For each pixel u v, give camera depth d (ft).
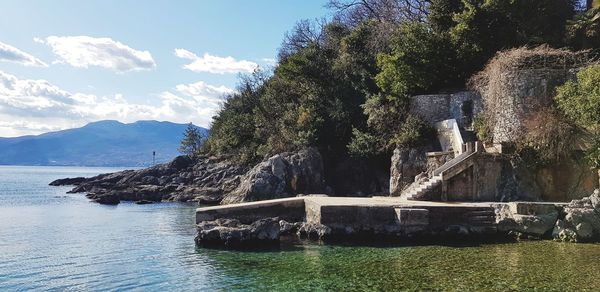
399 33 121.80
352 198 88.17
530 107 85.76
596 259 56.08
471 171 84.07
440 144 103.24
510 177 84.17
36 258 64.75
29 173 597.52
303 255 62.13
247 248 67.46
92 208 145.18
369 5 176.65
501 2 104.83
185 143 356.18
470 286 45.32
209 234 69.41
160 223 104.73
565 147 80.69
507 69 89.86
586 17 101.60
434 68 110.01
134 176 242.78
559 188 81.41
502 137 88.89
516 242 67.92
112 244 75.41
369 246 67.26
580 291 43.27
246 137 177.78
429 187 83.10
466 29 106.83
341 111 134.31
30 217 118.21
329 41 164.45
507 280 47.14
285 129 147.54
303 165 133.80
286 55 196.13
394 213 71.51
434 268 53.01
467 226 70.95
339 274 51.65
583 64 85.76
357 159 131.85
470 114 100.48
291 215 82.64
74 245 74.90
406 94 113.70
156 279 52.21
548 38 104.99
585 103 73.87
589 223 68.13
